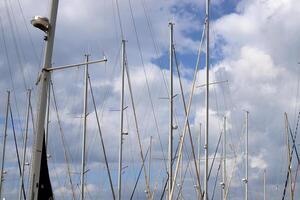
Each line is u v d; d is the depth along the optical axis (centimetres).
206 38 3653
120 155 4216
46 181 1246
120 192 4159
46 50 1280
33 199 1206
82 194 4366
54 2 1300
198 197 3950
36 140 1237
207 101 3584
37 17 1262
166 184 4119
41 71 1289
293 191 4244
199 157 4600
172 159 3631
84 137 4522
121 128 4269
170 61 3812
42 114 1255
